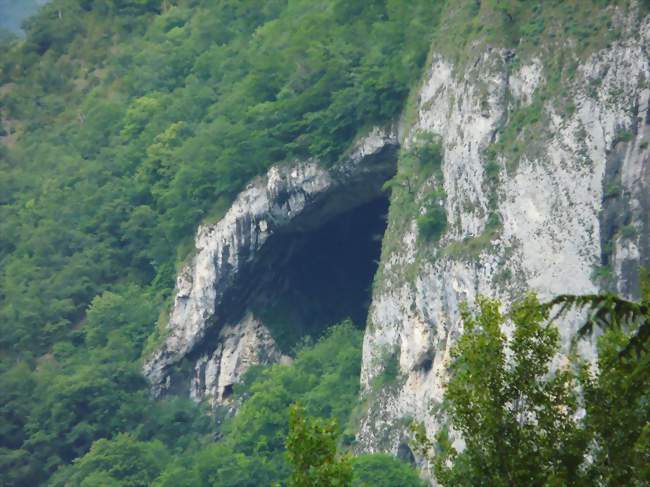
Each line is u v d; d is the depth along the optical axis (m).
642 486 114.12
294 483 118.00
